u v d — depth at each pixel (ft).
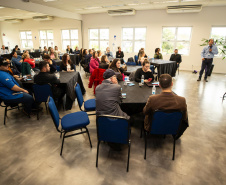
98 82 12.42
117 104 6.63
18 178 5.78
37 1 20.65
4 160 6.65
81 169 6.22
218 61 25.31
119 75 11.15
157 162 6.57
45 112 11.07
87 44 34.53
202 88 16.88
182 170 6.16
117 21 30.32
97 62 18.43
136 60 21.79
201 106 12.24
